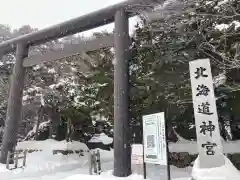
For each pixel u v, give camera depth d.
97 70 11.66
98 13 10.48
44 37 12.31
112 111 11.96
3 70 19.70
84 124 15.38
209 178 5.35
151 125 7.03
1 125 18.59
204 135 5.89
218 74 9.10
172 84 9.43
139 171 9.38
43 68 16.48
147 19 9.61
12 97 12.05
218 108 9.58
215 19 8.55
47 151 13.32
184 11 8.82
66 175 9.49
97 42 10.12
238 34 8.17
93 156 9.01
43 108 16.42
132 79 10.23
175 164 10.26
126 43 9.60
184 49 9.26
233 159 9.07
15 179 8.73
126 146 8.58
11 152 11.27
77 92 13.37
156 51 9.66
